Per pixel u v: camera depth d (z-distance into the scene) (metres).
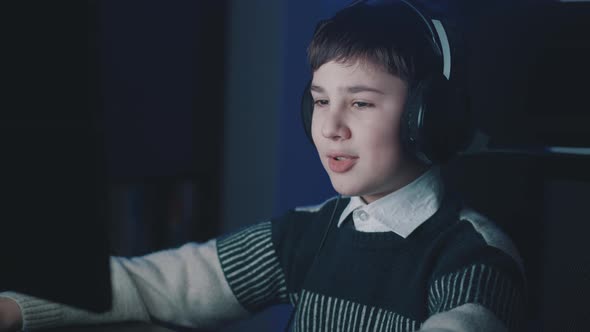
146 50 1.54
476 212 0.83
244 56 1.68
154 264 0.93
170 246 1.64
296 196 1.54
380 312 0.82
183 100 1.64
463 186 0.86
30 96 0.56
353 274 0.85
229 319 0.96
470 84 0.85
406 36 0.76
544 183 0.79
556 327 0.78
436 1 0.86
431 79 0.72
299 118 1.54
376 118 0.76
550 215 0.79
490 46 0.84
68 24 0.55
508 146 0.83
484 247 0.73
